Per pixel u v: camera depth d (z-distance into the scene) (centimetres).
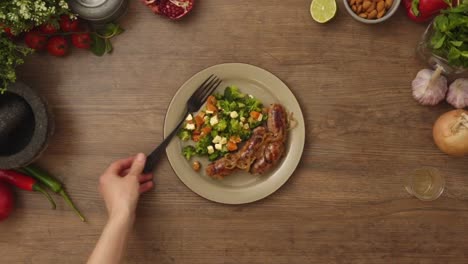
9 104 110
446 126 113
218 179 117
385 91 120
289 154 117
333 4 117
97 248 105
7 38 110
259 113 117
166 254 118
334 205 119
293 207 118
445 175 119
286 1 120
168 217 118
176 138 116
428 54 116
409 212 119
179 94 116
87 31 117
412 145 119
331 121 119
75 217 117
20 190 118
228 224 118
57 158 118
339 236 118
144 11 119
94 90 119
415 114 119
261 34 120
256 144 114
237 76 118
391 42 120
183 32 120
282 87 117
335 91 119
